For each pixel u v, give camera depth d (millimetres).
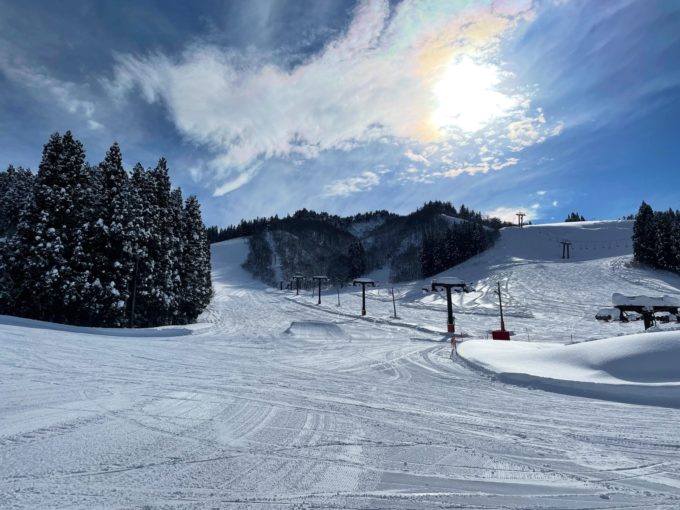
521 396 10594
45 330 21250
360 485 4711
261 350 22016
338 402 9312
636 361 11523
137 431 6488
